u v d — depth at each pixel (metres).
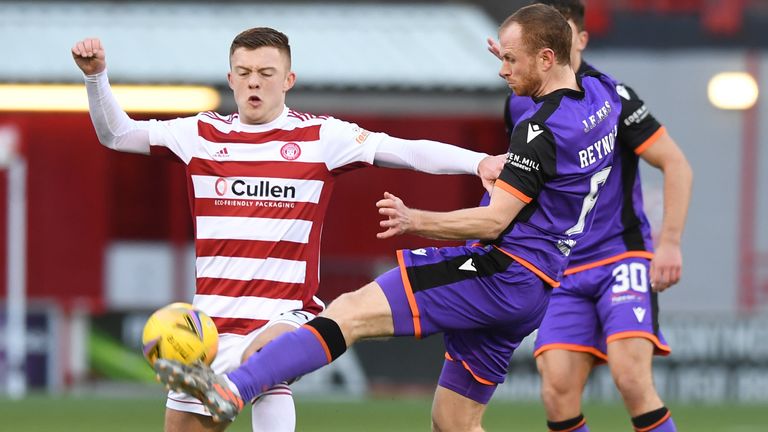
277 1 66.38
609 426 41.53
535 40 21.95
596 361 27.20
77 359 53.66
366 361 53.31
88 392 53.19
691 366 52.81
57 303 55.38
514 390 51.84
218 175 22.92
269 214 22.84
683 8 57.41
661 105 57.66
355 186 60.94
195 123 23.27
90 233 60.09
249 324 22.77
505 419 43.50
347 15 65.50
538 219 21.95
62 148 59.72
